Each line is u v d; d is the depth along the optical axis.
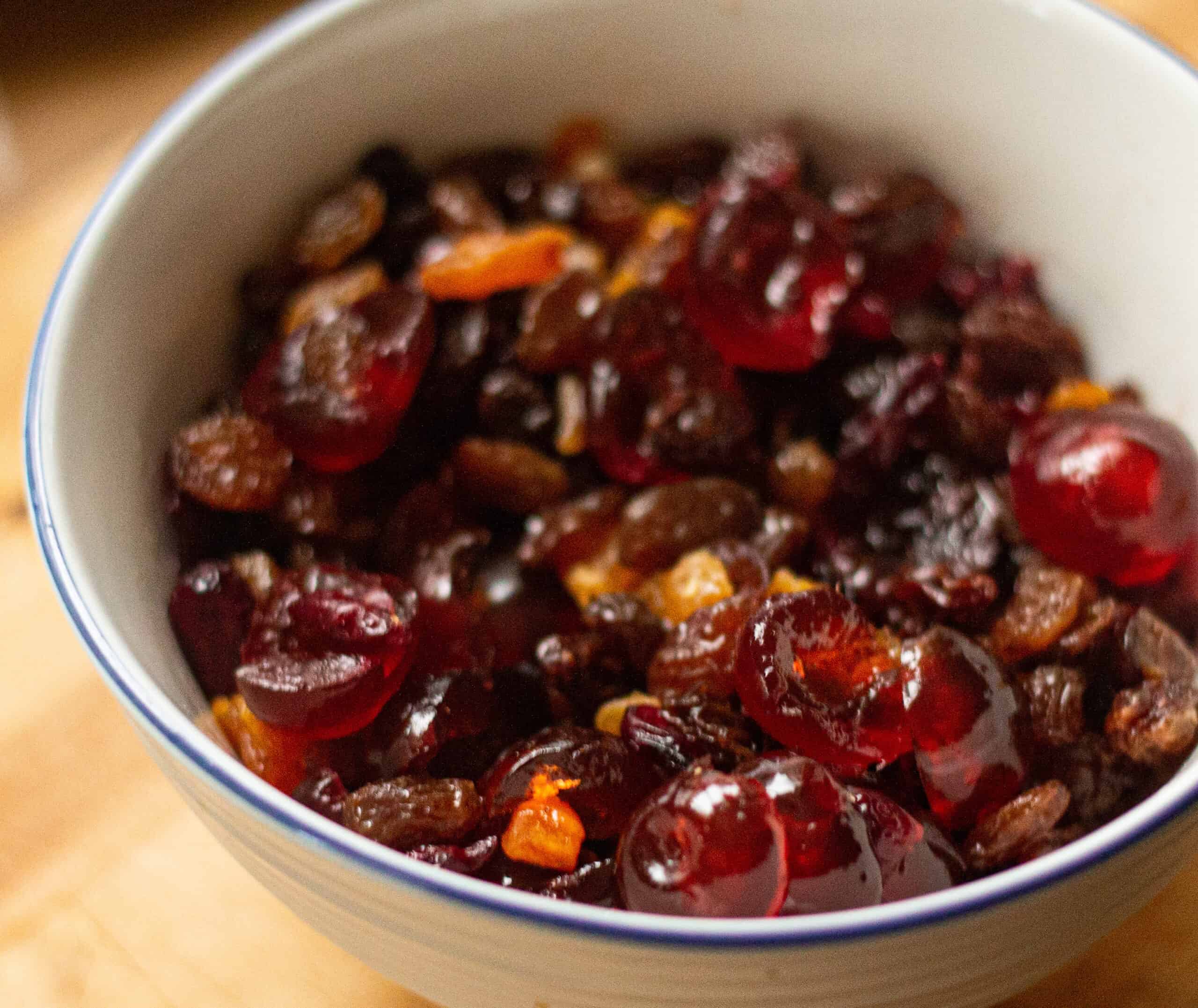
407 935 0.29
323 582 0.33
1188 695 0.33
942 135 0.38
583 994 0.29
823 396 0.36
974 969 0.29
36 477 0.31
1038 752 0.32
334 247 0.37
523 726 0.33
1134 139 0.36
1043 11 0.36
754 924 0.28
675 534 0.34
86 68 0.44
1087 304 0.37
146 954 0.33
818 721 0.31
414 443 0.36
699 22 0.38
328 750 0.33
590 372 0.35
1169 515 0.34
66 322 0.33
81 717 0.36
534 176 0.39
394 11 0.37
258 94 0.36
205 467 0.34
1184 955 0.33
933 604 0.34
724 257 0.36
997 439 0.36
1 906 0.34
